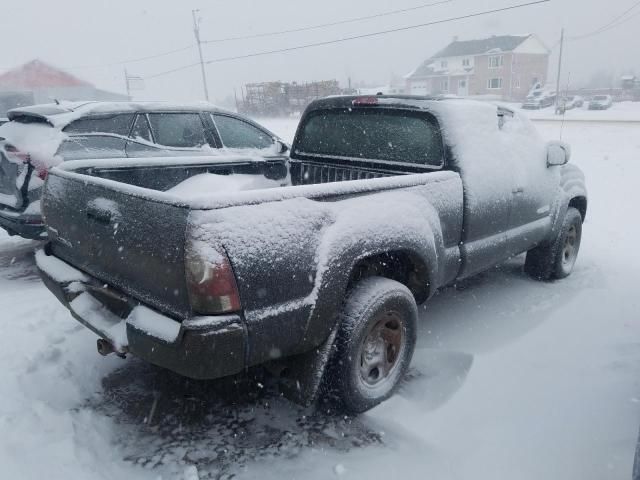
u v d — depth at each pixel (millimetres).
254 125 7160
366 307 2779
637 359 3549
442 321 4168
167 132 6285
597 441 2730
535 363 3508
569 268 5273
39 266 3180
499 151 4008
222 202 2197
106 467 2500
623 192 9305
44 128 5324
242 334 2252
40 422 2740
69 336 3750
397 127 3998
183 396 3119
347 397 2822
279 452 2654
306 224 2508
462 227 3645
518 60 60125
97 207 2678
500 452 2654
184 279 2170
